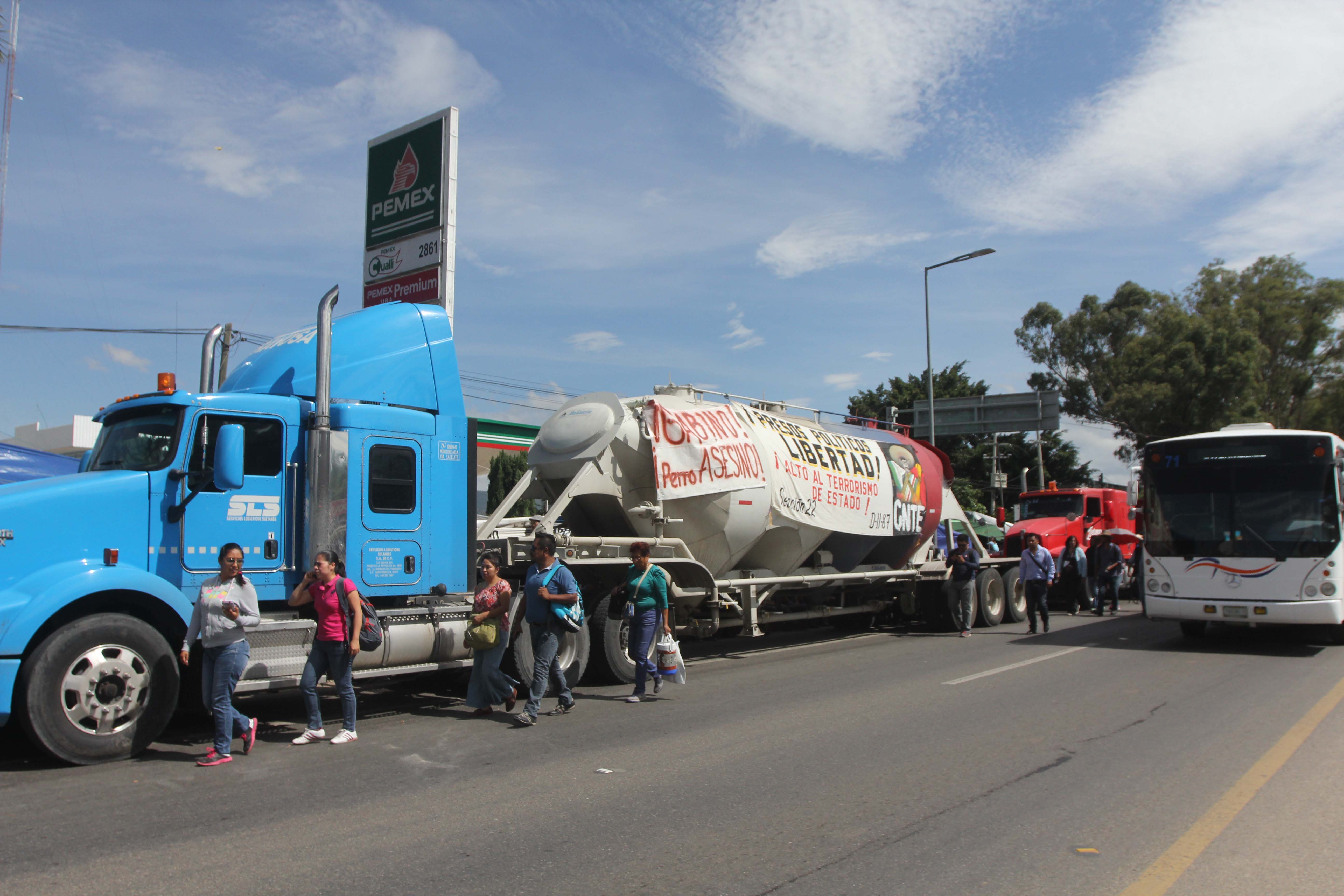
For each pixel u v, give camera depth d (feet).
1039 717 26.58
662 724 25.94
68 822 16.71
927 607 52.90
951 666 37.60
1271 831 16.28
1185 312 141.49
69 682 20.63
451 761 21.50
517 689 30.66
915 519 51.67
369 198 53.62
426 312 30.17
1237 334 132.87
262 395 25.77
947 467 58.75
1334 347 148.46
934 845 15.53
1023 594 60.44
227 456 23.52
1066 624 58.03
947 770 20.52
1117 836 16.03
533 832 16.19
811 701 29.45
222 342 47.19
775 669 37.52
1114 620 60.64
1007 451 164.04
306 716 27.73
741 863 14.65
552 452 37.45
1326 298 147.54
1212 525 42.60
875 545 49.88
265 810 17.46
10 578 20.98
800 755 21.94
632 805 17.83
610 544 34.06
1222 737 23.88
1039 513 79.30
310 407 26.71
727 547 39.45
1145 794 18.65
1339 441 42.68
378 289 52.75
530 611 26.86
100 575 21.24
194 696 24.94
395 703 30.01
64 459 42.65
